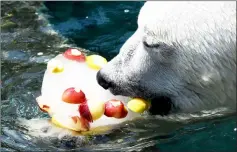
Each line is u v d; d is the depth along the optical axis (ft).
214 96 24.90
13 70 28.99
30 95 27.22
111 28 34.14
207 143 25.38
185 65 23.94
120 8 36.27
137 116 25.07
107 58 30.73
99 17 35.37
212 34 23.25
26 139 24.75
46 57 30.14
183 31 23.27
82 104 23.58
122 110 24.02
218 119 26.02
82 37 33.01
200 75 24.18
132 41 24.45
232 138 25.50
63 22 34.50
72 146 23.95
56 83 24.56
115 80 24.40
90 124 23.80
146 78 24.47
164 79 24.49
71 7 36.17
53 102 23.99
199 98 25.09
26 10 35.06
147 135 25.22
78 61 25.46
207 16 23.17
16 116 26.07
